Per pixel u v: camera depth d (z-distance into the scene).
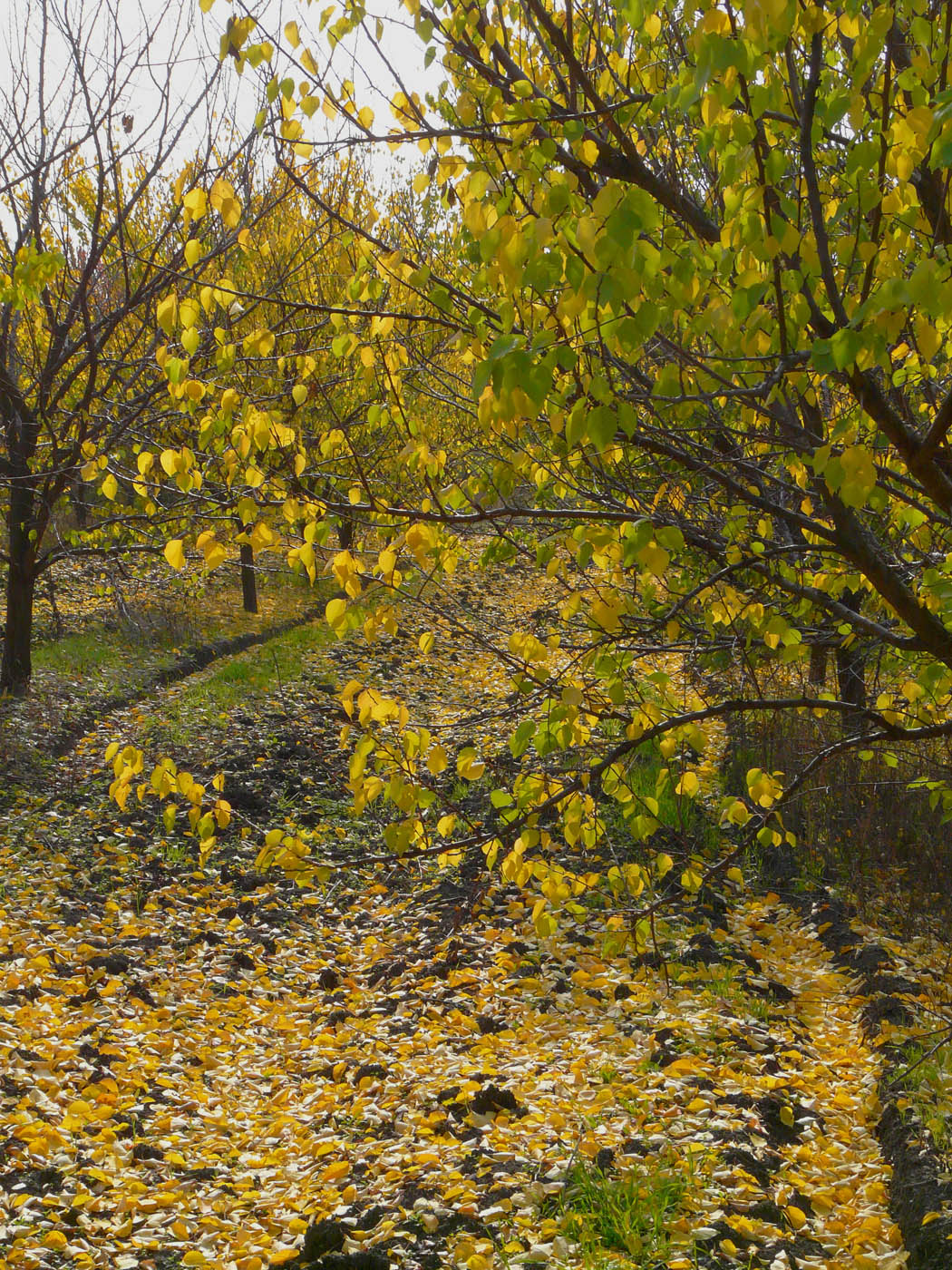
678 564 4.22
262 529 3.07
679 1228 3.72
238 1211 4.13
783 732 8.82
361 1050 5.55
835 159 3.28
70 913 7.06
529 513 3.19
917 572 4.06
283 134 2.91
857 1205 4.08
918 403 4.22
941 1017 5.15
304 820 9.28
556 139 2.83
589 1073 5.07
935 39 2.41
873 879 7.81
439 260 3.46
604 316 2.25
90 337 9.48
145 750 10.56
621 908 7.35
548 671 3.39
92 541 11.87
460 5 2.75
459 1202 3.98
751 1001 5.95
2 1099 4.67
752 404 3.09
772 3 2.00
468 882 7.96
